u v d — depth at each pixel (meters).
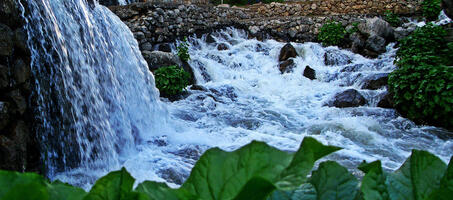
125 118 5.21
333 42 12.43
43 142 3.64
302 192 0.56
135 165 4.21
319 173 0.58
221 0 19.11
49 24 3.92
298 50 11.73
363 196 0.53
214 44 11.89
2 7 3.28
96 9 5.44
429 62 6.95
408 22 13.80
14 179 0.37
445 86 6.02
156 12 10.65
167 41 10.85
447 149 5.14
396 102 6.68
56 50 3.93
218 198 0.42
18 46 3.40
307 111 7.30
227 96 8.45
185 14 11.50
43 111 3.68
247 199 0.37
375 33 12.02
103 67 5.00
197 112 6.95
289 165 0.40
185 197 0.39
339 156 4.57
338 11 14.79
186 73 8.23
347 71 10.20
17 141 3.22
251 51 11.83
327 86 9.33
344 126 5.89
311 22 13.30
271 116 6.86
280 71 10.74
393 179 0.54
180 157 4.57
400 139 5.54
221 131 5.81
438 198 0.46
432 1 13.60
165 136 5.44
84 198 0.40
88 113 4.33
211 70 9.90
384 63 10.10
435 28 9.02
